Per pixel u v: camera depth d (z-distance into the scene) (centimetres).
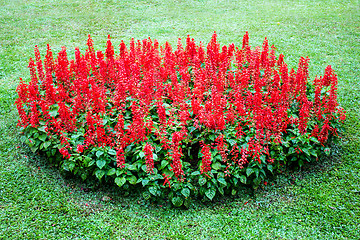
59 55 783
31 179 580
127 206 544
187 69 796
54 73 783
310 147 609
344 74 984
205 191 536
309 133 619
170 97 702
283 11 1616
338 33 1317
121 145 557
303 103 680
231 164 556
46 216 511
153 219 520
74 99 636
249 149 540
